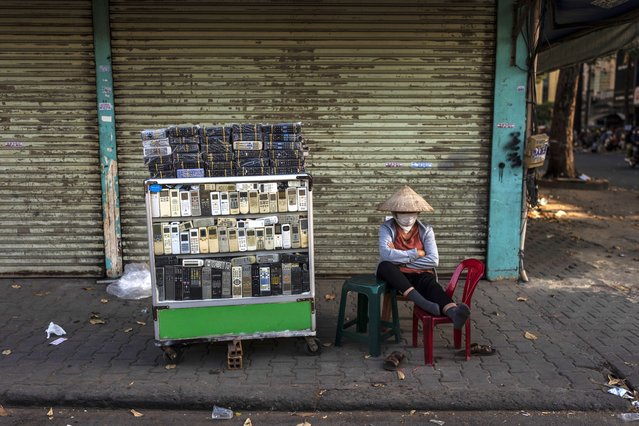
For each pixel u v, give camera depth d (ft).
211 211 13.14
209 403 12.25
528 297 18.86
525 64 19.47
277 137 13.42
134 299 18.66
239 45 19.34
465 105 19.90
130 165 19.89
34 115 19.60
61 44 19.22
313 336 14.07
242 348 14.56
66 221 20.21
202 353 14.49
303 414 12.09
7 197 20.03
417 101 19.84
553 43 26.63
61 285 19.90
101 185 19.89
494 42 19.51
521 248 20.53
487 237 20.54
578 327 16.22
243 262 13.38
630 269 22.36
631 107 135.03
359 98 19.79
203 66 19.42
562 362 13.89
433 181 20.27
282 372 13.34
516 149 19.90
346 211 20.40
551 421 11.75
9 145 19.72
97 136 19.72
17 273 20.51
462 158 20.17
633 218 34.53
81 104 19.56
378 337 14.19
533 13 19.21
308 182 13.34
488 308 17.80
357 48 19.49
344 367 13.62
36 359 14.05
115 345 14.99
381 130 19.98
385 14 19.34
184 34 19.22
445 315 13.73
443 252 20.71
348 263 20.74
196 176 13.30
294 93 19.69
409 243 15.19
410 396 12.23
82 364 13.78
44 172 19.90
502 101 19.66
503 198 20.16
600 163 83.05
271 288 13.51
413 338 14.88
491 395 12.25
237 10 19.17
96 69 19.20
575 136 132.05
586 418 11.85
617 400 12.17
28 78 19.39
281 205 13.34
